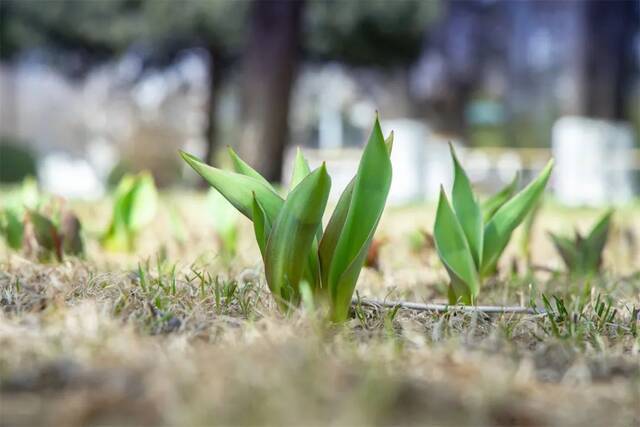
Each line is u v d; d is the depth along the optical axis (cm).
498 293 85
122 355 55
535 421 49
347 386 50
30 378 51
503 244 78
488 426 48
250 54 368
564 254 96
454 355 58
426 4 573
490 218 82
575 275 94
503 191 87
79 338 58
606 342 66
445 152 414
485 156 412
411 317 70
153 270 85
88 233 110
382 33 575
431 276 95
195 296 73
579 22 458
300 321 63
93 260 94
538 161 400
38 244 90
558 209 242
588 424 50
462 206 78
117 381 50
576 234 96
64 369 52
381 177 66
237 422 46
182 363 52
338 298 67
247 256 104
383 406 48
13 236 99
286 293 66
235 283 75
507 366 57
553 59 550
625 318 73
